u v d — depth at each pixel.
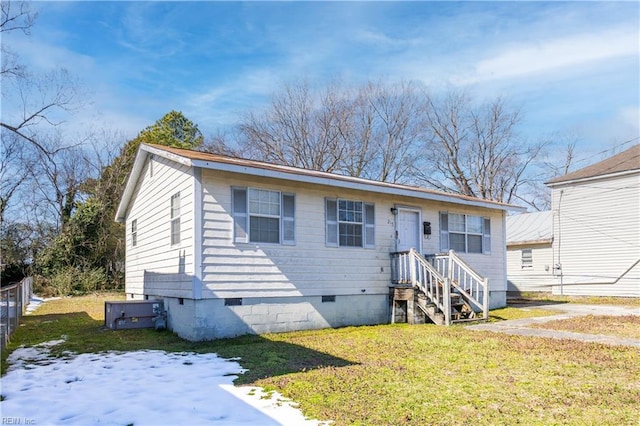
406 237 12.44
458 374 5.68
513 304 16.09
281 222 9.94
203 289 8.76
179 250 9.66
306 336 9.10
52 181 27.00
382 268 11.73
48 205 27.30
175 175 10.14
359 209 11.44
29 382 5.57
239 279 9.22
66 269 23.06
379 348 7.54
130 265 15.16
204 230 8.88
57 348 8.05
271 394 4.88
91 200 26.14
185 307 9.16
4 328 8.17
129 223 15.57
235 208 9.32
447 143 32.22
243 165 8.85
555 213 21.28
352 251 11.14
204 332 8.71
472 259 13.88
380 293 11.61
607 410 4.27
